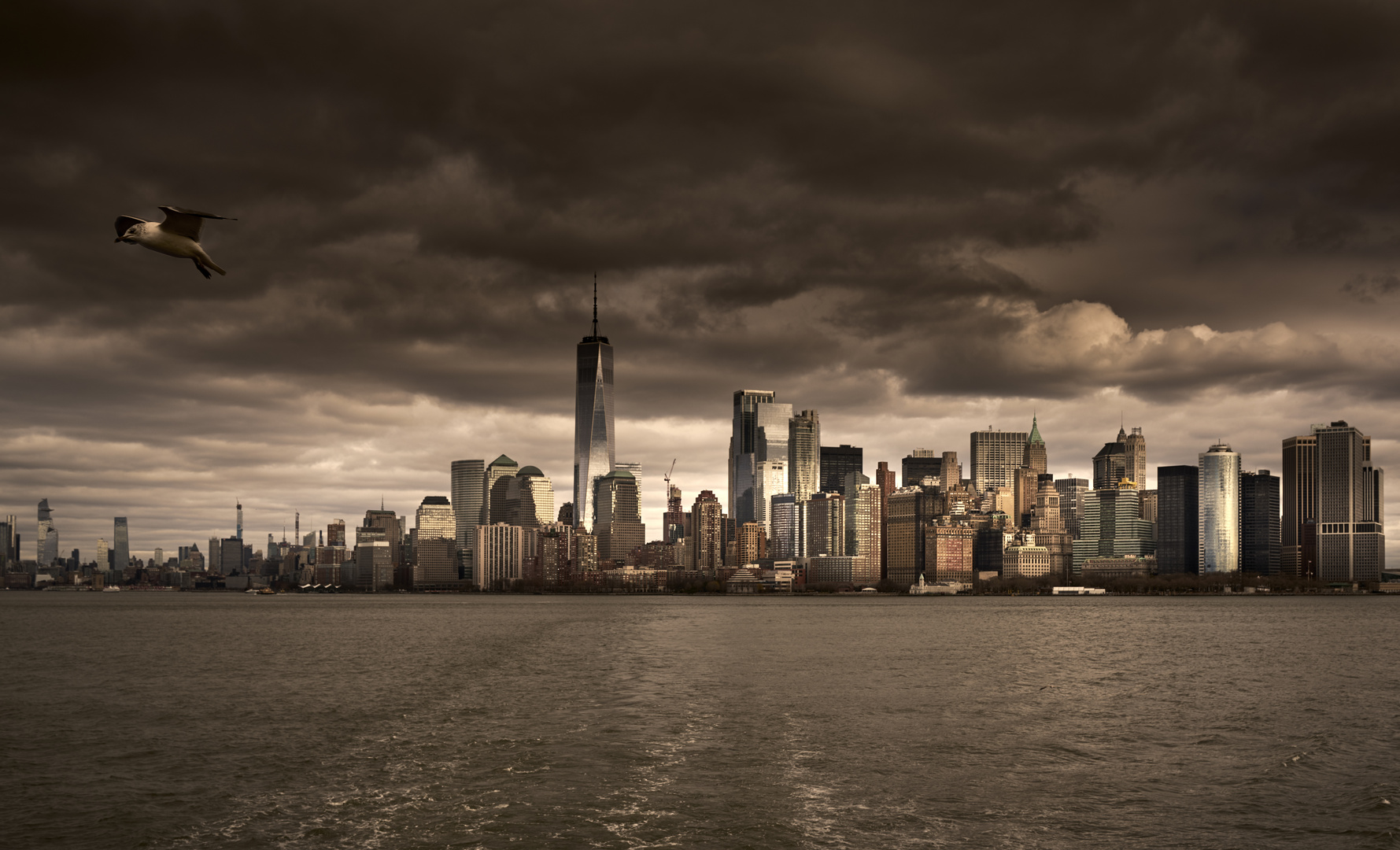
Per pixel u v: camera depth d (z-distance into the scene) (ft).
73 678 437.17
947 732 281.74
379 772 228.02
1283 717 315.99
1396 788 213.46
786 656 547.90
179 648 638.94
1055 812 193.77
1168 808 197.57
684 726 290.56
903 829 182.80
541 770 229.45
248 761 241.35
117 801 203.41
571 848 171.73
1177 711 329.11
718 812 192.95
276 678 431.43
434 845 173.17
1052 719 307.58
